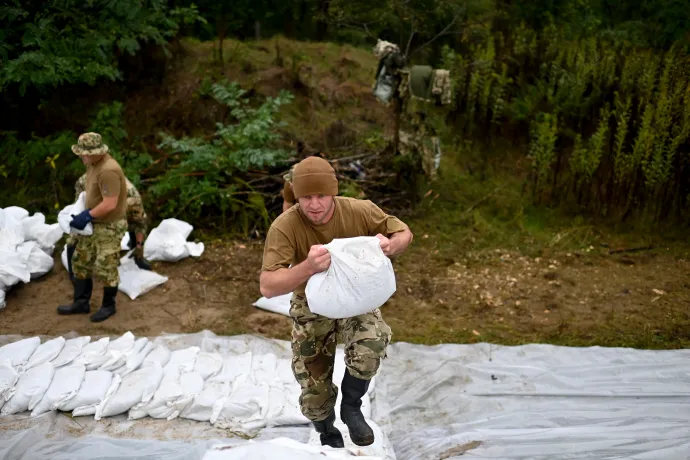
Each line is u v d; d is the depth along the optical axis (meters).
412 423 4.39
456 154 8.66
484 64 8.80
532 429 4.15
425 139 7.63
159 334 5.36
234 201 7.27
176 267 6.54
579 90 8.33
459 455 3.90
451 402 4.56
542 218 7.66
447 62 8.98
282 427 4.25
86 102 8.68
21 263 5.95
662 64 8.48
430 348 5.20
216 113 8.70
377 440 3.90
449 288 6.30
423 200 7.84
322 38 11.27
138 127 8.55
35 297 5.92
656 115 7.46
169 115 8.66
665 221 7.42
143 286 6.01
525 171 8.38
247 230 7.18
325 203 2.92
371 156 8.02
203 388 4.48
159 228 6.73
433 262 6.79
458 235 7.29
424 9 8.96
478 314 5.86
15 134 8.18
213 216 7.40
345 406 3.16
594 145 7.55
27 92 8.30
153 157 8.19
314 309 2.90
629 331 5.53
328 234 3.06
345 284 2.82
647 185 7.37
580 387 4.66
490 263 6.78
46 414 4.21
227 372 4.70
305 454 2.68
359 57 10.66
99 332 5.37
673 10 10.05
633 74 8.37
